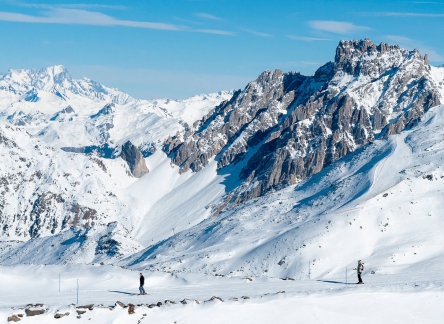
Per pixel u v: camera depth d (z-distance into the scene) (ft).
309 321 143.74
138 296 163.43
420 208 517.96
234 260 516.73
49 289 199.72
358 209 525.34
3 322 130.00
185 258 554.87
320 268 452.35
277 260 482.69
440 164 593.42
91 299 158.10
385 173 620.90
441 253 439.63
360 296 154.81
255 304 146.10
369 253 465.06
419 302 154.61
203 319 138.62
